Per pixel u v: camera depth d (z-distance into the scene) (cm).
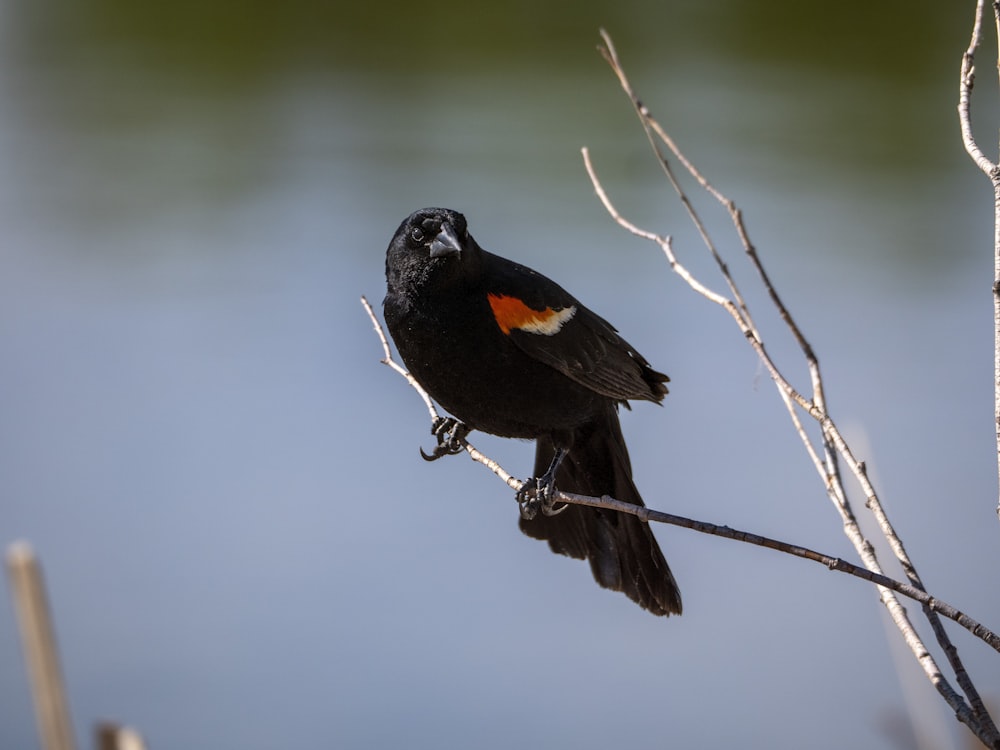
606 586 602
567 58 2219
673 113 1875
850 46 2173
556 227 1484
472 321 560
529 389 576
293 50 2291
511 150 1745
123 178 1667
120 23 2469
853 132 1769
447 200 1552
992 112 1823
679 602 589
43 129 1861
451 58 2220
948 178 1606
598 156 1705
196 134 1844
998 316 381
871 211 1509
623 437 610
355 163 1691
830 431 402
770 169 1628
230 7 2519
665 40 2252
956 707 355
